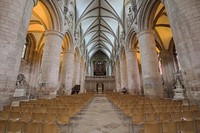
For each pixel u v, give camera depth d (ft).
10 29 18.30
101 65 149.38
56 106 16.02
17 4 19.66
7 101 17.19
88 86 112.78
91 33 103.55
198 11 17.98
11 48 18.24
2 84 16.70
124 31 64.08
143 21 38.73
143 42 37.47
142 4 37.91
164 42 60.08
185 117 11.18
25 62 57.67
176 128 8.53
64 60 54.24
